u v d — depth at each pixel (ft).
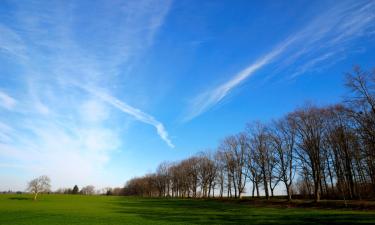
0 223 129.18
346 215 137.80
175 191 517.96
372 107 135.74
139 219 148.46
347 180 225.76
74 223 131.44
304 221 125.80
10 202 315.58
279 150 234.17
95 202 341.41
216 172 362.33
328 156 230.07
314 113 216.74
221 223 126.72
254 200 261.65
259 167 266.16
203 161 392.47
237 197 314.96
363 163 175.42
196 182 415.85
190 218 150.41
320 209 176.96
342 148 212.43
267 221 129.49
